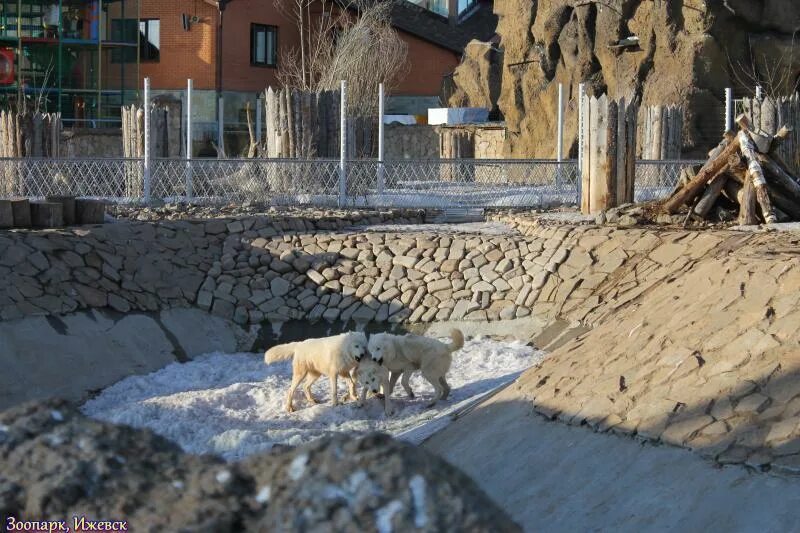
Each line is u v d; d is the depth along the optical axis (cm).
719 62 2967
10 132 2122
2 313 1369
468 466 935
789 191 1573
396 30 4256
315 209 2031
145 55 3906
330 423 1196
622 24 3150
